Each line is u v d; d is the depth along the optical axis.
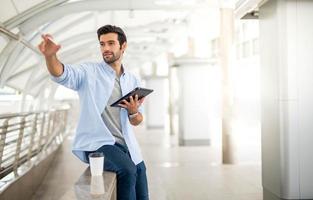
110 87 3.31
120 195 3.20
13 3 9.19
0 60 10.25
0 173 7.20
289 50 5.32
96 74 3.31
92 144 3.29
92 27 16.56
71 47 18.45
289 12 5.32
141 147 17.27
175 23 17.64
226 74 12.43
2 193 5.90
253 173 10.23
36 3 9.76
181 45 24.61
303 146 5.37
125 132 3.42
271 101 5.70
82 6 10.59
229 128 12.18
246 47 20.34
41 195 8.47
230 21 12.34
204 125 17.56
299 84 5.36
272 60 5.61
